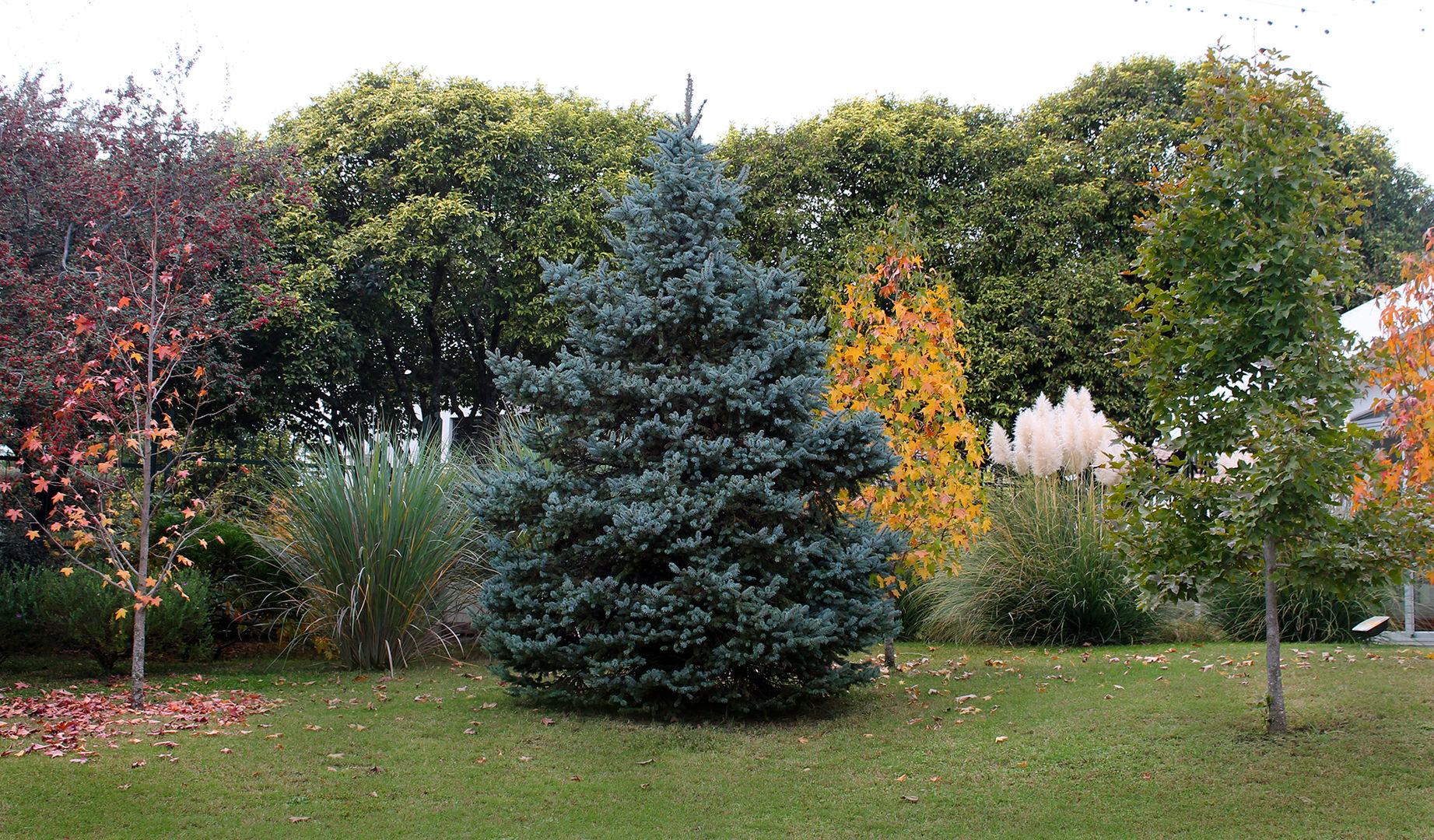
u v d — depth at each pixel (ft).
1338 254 15.47
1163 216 16.49
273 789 13.99
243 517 30.22
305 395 53.62
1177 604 27.86
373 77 57.52
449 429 32.63
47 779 13.82
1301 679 19.51
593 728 17.72
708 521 17.72
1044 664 23.79
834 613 18.04
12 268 24.57
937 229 57.82
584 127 59.88
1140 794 13.66
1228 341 15.76
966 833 12.54
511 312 57.41
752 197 57.82
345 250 50.57
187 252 22.03
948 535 25.20
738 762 15.67
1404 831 11.91
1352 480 15.20
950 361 24.79
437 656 26.50
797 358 19.27
